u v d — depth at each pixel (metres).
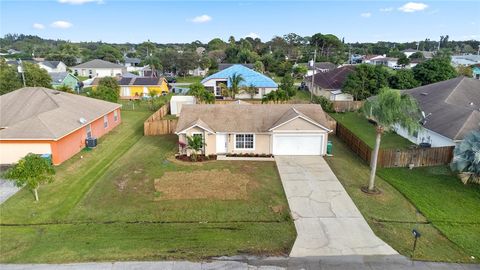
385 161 22.00
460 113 25.25
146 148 25.98
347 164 22.75
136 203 16.72
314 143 24.44
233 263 12.11
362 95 44.34
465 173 19.28
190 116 25.08
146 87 55.84
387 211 16.30
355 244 13.48
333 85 48.75
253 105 26.11
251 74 53.88
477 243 13.67
